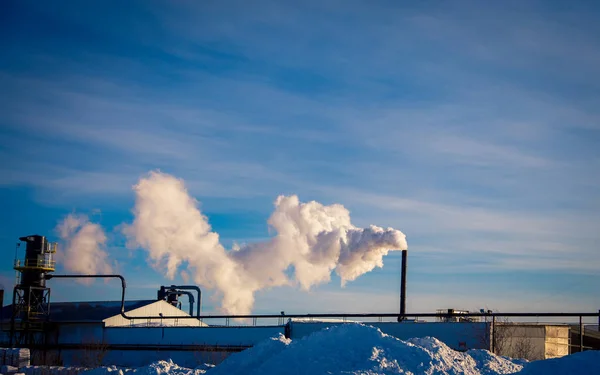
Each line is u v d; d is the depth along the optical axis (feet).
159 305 270.87
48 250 252.42
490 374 93.97
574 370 85.20
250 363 100.48
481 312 199.00
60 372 181.57
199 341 219.61
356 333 98.63
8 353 193.36
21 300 247.09
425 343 101.91
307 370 89.76
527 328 181.06
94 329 241.76
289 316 215.10
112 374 135.74
